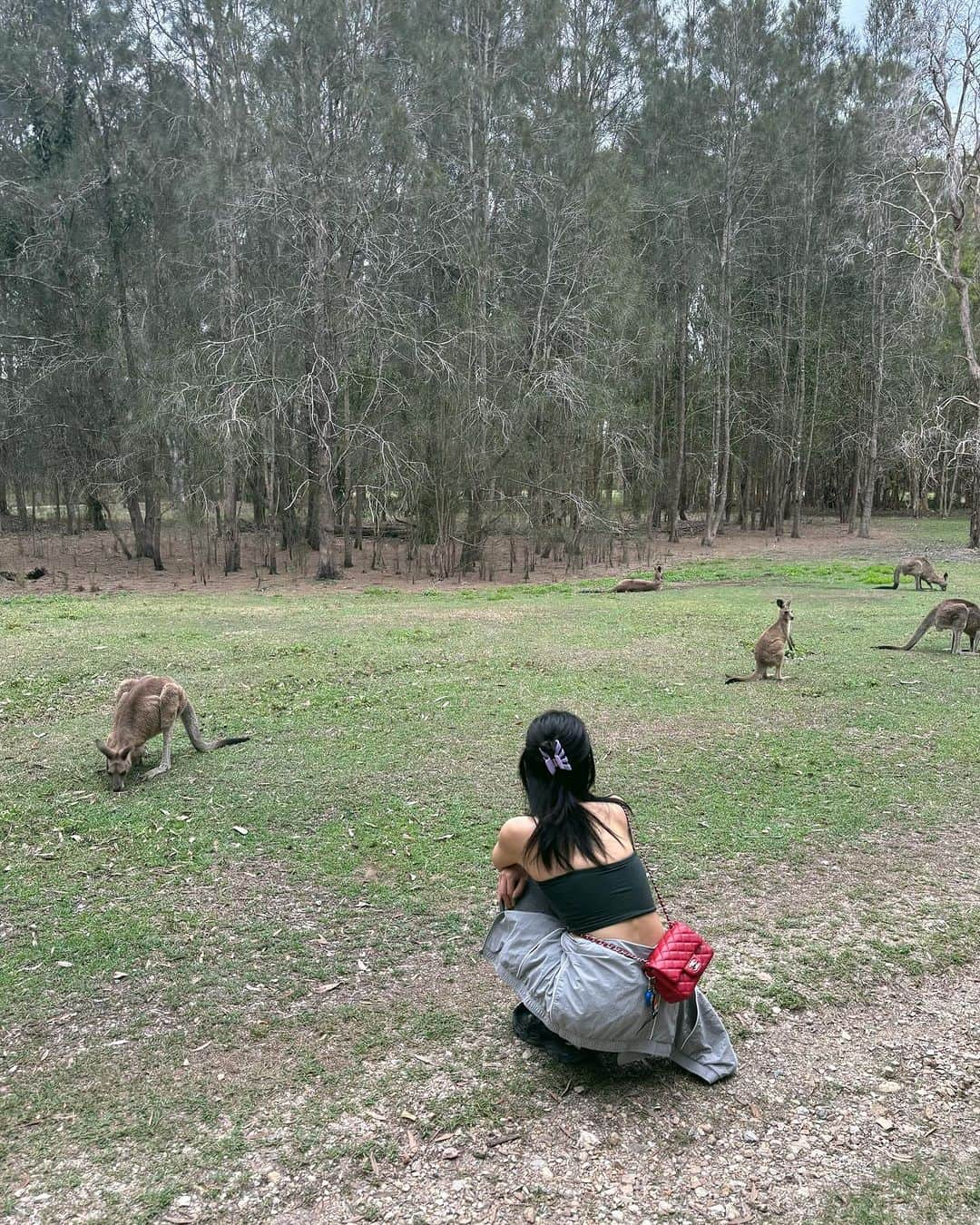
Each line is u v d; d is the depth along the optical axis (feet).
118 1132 9.36
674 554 90.99
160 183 77.20
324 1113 9.63
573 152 73.26
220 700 27.84
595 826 9.98
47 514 125.08
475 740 23.71
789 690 29.40
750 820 18.24
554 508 78.13
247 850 16.83
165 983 12.35
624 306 74.08
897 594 55.72
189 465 71.97
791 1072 10.37
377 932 13.78
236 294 70.54
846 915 14.29
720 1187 8.57
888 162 80.94
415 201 70.18
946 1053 10.75
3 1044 10.93
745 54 93.35
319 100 66.90
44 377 75.00
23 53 73.87
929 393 106.73
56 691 29.09
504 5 74.95
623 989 9.54
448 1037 11.03
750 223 100.73
